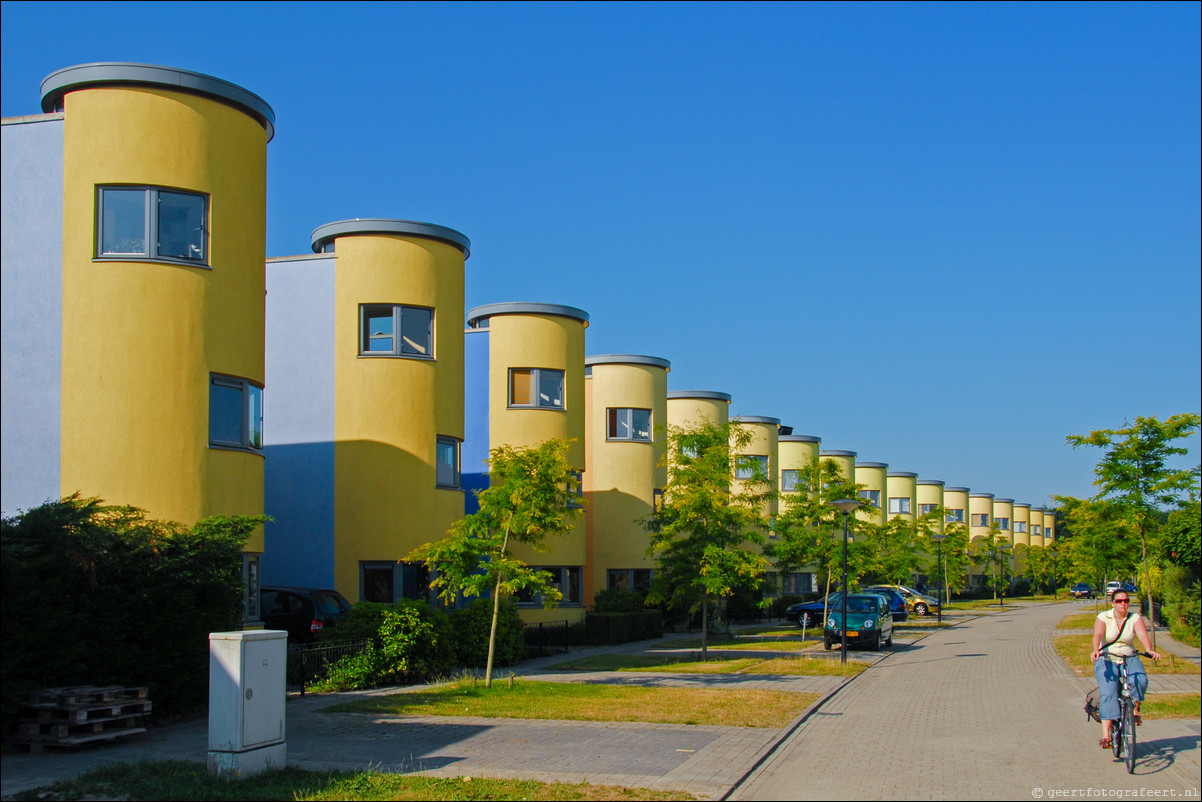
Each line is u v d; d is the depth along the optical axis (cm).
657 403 3741
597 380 3688
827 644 2894
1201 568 2066
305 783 973
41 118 1633
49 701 1147
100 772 1009
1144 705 1530
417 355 2373
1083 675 2105
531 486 1762
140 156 1625
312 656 1739
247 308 1741
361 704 1534
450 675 1998
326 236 2416
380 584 2327
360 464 2327
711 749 1191
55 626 1206
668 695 1712
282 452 2366
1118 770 1084
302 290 2403
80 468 1568
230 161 1717
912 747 1245
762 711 1515
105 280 1600
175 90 1661
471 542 1764
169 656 1383
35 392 1590
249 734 1001
